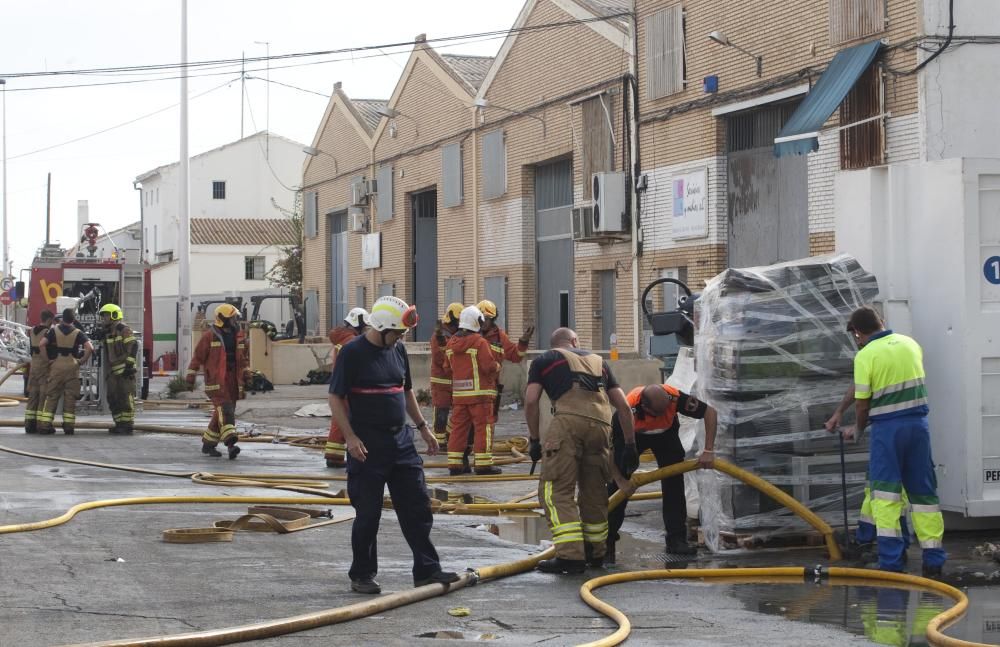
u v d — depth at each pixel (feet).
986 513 30.50
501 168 95.30
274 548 30.17
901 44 54.49
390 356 25.17
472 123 100.22
